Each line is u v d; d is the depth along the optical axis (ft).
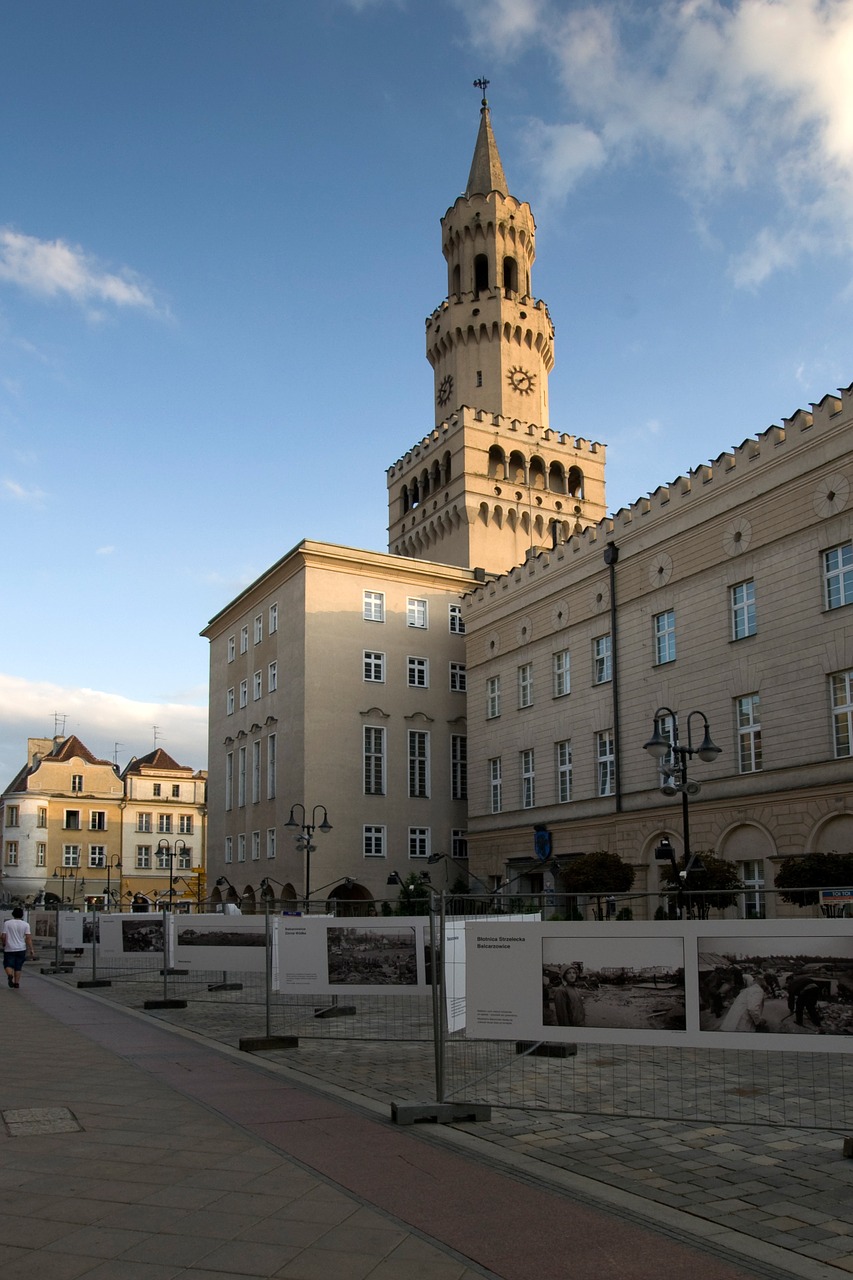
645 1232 24.68
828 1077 44.52
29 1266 22.29
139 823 342.03
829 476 107.24
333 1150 32.22
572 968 36.35
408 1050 54.44
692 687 124.36
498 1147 32.91
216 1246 23.49
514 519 236.02
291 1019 68.44
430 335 262.47
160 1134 34.35
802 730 108.06
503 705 166.71
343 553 188.85
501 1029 36.83
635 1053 52.47
